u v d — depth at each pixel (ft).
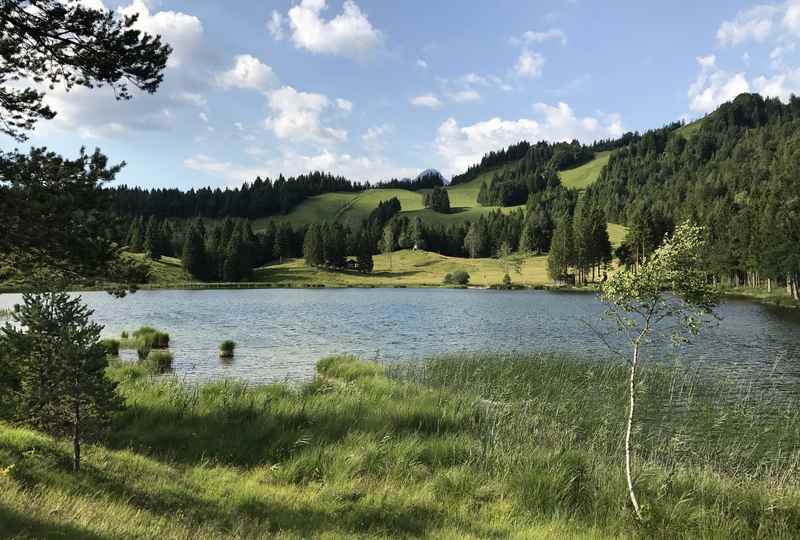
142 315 209.26
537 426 56.08
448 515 32.78
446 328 169.68
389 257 649.61
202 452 42.96
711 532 30.83
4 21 33.09
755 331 151.84
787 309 225.76
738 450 52.26
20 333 35.68
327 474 39.29
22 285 35.58
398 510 32.68
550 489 36.96
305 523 29.91
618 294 32.73
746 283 377.91
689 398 73.41
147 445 43.86
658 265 31.35
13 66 35.68
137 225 522.47
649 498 35.68
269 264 608.19
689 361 103.60
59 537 21.20
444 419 54.54
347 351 122.93
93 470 33.63
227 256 488.02
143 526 24.76
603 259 444.96
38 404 36.47
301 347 129.39
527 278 497.46
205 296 335.88
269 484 36.99
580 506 35.68
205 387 64.39
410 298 323.37
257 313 221.05
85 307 36.73
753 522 33.17
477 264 597.93
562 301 295.69
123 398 36.58
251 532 26.73
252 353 119.55
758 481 41.29
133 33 35.53
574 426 56.13
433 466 42.57
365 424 50.85
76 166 33.83
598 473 40.32
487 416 56.44
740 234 354.13
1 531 20.84
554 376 85.05
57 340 34.76
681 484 38.52
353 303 281.74
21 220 31.04
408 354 117.80
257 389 65.62
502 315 212.64
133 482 32.96
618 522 32.22
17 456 32.48
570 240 442.91
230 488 34.91
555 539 29.17
